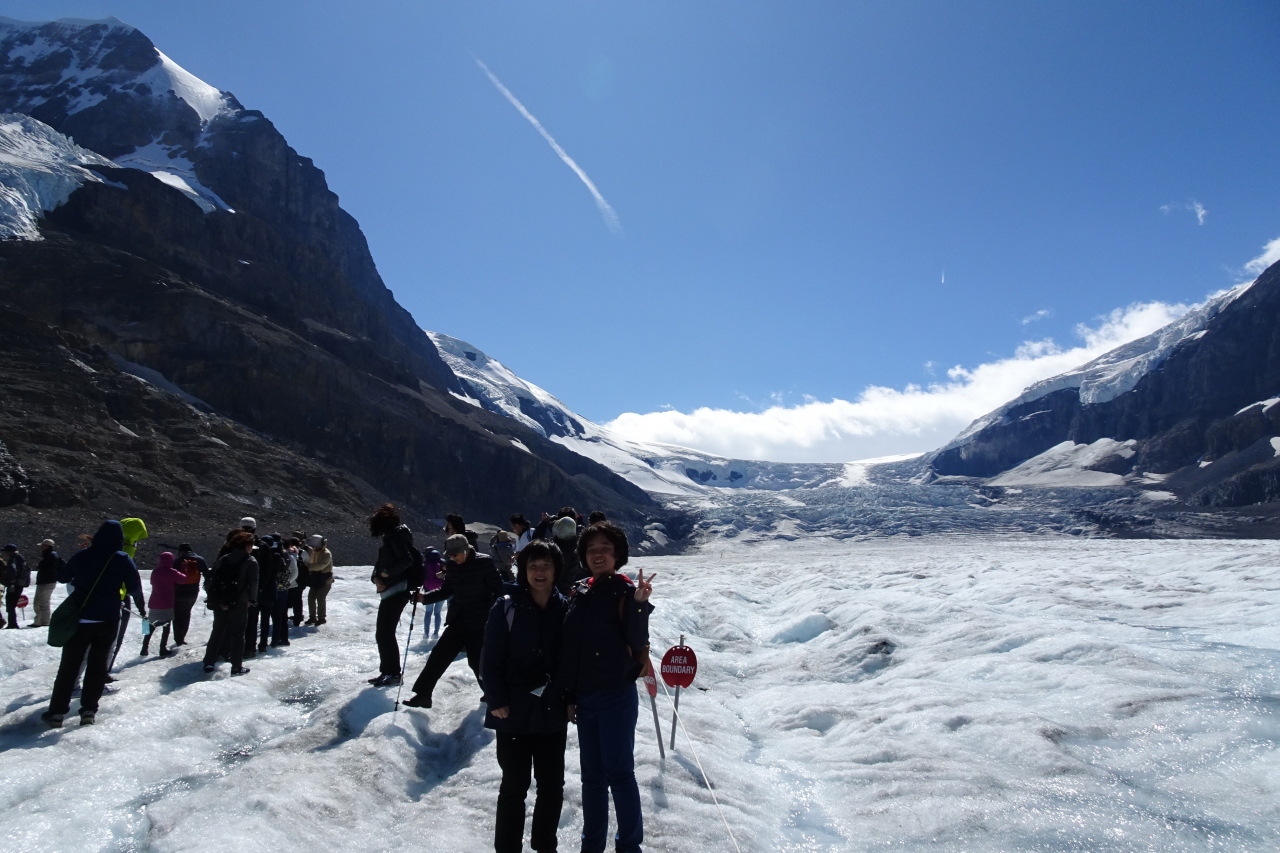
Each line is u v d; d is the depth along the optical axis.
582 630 4.36
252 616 9.77
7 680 8.55
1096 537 106.19
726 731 7.09
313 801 4.95
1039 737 5.90
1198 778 5.13
